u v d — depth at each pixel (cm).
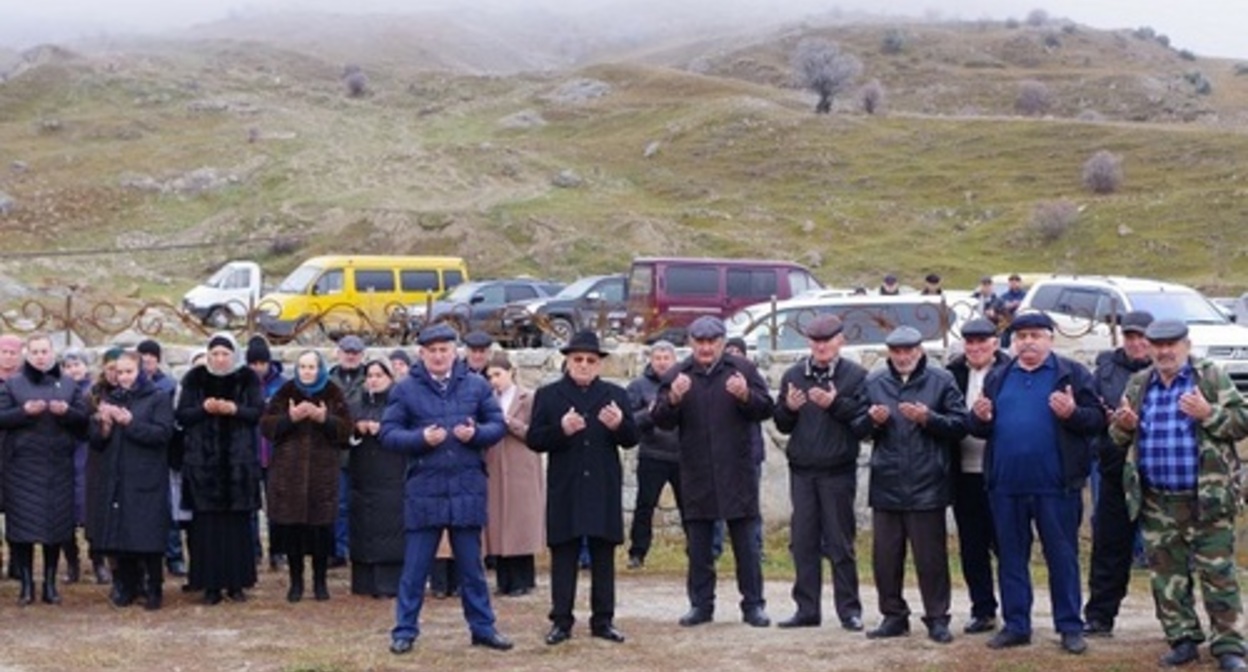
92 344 1557
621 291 3009
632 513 1468
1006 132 7375
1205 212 5391
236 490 1096
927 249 5462
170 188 6775
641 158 7350
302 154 7312
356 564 1148
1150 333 858
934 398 946
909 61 12712
